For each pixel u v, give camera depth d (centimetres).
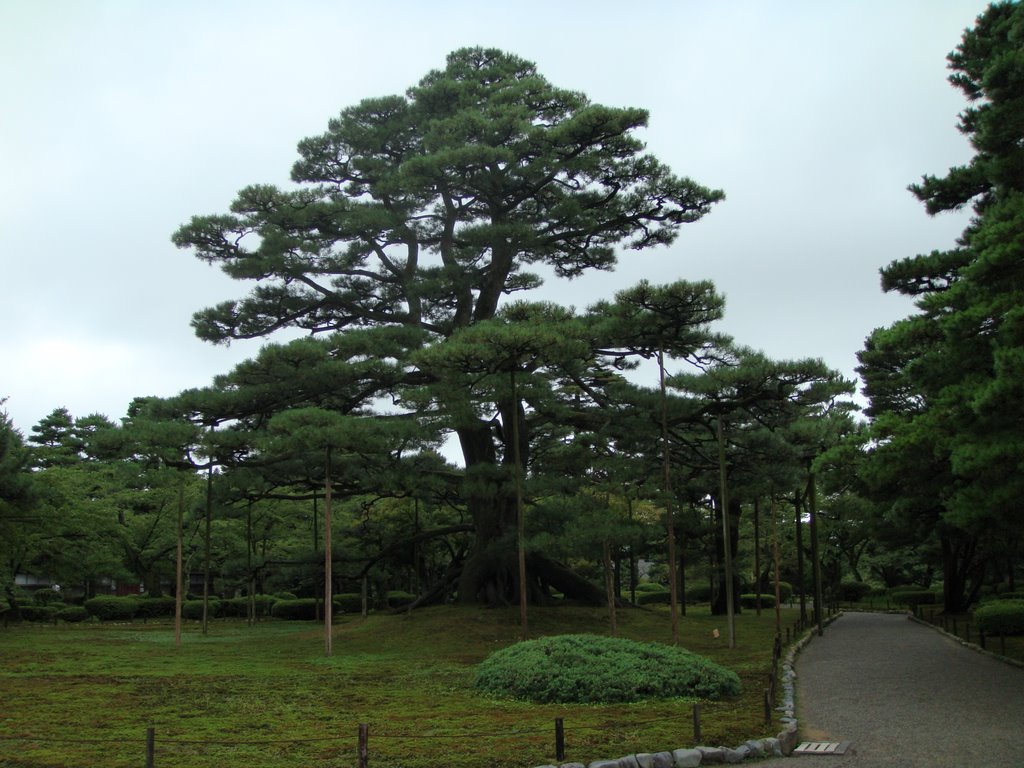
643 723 1622
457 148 3419
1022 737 1475
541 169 3491
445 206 3994
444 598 4159
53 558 4694
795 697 1969
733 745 1454
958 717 1673
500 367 3089
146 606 5575
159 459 3438
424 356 2977
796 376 3092
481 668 2194
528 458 3991
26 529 4166
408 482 3628
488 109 3588
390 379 3631
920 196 2566
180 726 1652
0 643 3403
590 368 3747
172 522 5703
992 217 2011
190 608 5556
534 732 1556
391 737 1530
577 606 3903
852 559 7119
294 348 3278
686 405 3338
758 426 3653
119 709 1853
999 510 1836
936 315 2230
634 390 3422
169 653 3077
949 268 2434
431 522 5166
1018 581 5584
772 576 7019
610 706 1845
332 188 4025
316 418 3077
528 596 3909
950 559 4794
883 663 2580
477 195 3694
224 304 3866
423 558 5425
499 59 4116
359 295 4009
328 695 2056
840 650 3016
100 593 7012
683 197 3622
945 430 1978
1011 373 1722
